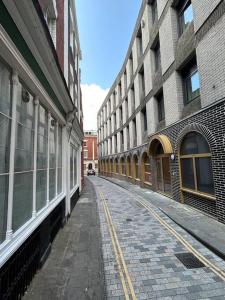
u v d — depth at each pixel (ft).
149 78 42.19
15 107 9.27
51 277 11.26
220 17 19.27
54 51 12.15
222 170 18.88
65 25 25.04
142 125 49.70
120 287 10.55
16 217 9.57
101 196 40.34
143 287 10.50
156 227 19.92
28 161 11.44
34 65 11.28
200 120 22.47
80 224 21.59
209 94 20.99
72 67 33.30
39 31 9.77
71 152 30.37
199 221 20.25
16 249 8.59
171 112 31.01
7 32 8.04
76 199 34.09
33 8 8.46
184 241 16.25
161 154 37.76
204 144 22.75
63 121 22.04
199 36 22.82
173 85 30.12
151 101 40.96
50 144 16.98
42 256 12.73
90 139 164.55
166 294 9.91
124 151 69.46
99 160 128.16
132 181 59.21
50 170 16.94
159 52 38.83
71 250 14.90
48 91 14.82
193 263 12.79
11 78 9.21
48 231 14.26
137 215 24.72
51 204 16.03
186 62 27.22
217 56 19.72
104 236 17.84
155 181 41.09
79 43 43.27
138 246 15.60
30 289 10.15
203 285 10.55
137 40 52.47
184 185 27.96
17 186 9.75
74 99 35.53
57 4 20.25
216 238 15.72
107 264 12.95
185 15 28.60
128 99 63.10
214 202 20.93
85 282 10.79
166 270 12.06
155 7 40.37
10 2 7.82
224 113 18.49
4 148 8.55
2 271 7.54
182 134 26.96
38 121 13.30
